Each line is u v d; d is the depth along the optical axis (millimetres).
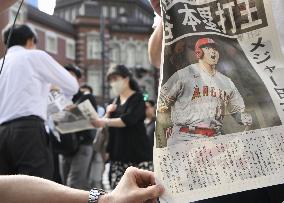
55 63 3068
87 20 41062
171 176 972
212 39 1048
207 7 1073
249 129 1002
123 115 3713
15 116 2875
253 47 1072
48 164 2912
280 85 1039
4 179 1164
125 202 1045
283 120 1007
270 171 973
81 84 5691
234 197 1167
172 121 995
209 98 1011
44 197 1130
